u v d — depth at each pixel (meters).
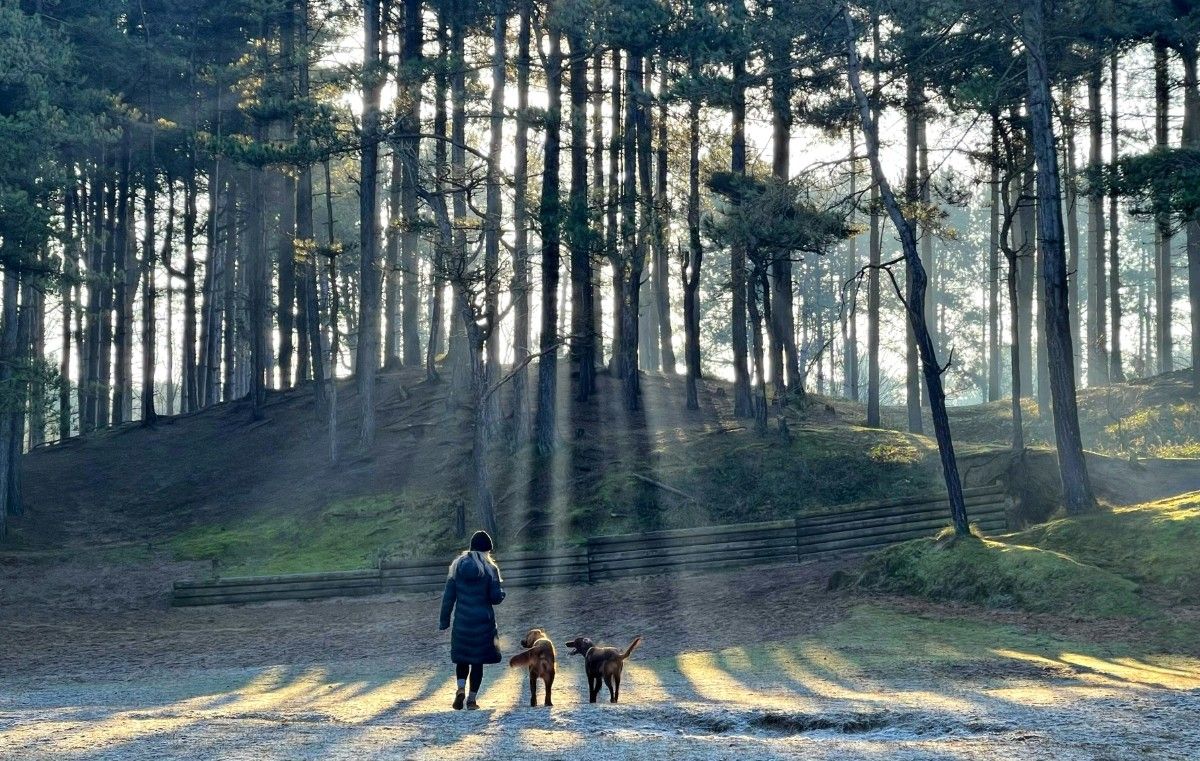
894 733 7.52
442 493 34.25
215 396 64.56
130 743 7.46
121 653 21.69
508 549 29.11
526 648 10.70
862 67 24.39
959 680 11.61
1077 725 7.19
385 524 32.78
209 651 21.62
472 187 32.00
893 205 21.31
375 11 42.56
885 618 17.70
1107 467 27.16
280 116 35.59
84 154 47.16
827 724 8.06
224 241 57.94
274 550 32.53
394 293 54.62
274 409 49.31
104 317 54.75
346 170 53.72
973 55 23.48
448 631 22.12
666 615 21.62
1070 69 24.36
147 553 33.22
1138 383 39.50
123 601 28.38
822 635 17.02
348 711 10.75
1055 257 21.53
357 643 21.61
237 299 59.56
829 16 22.70
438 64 32.12
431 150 53.75
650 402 41.72
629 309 40.28
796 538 26.16
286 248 52.00
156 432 49.84
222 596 27.52
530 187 33.38
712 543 26.50
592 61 39.41
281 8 45.59
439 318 47.25
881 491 28.84
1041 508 25.38
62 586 29.86
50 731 8.38
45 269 31.11
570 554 26.88
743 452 32.84
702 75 26.08
